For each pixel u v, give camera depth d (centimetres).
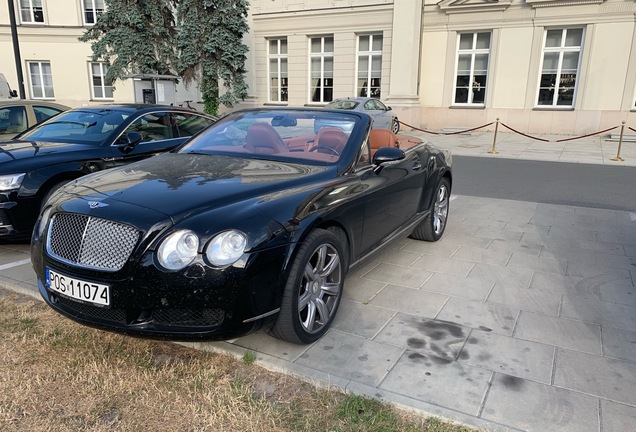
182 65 1917
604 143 1684
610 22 1792
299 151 407
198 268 267
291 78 2408
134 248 272
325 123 430
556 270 479
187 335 273
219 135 446
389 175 426
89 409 261
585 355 321
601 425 253
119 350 317
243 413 259
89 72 2559
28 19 2512
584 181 996
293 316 304
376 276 457
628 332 354
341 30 2231
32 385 279
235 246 274
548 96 1977
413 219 499
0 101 788
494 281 448
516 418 257
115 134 584
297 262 302
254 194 313
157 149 617
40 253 308
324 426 251
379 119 1772
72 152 539
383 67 2166
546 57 1942
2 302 388
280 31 2381
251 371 299
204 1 1881
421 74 2170
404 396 274
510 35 1964
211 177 339
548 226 642
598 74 1847
